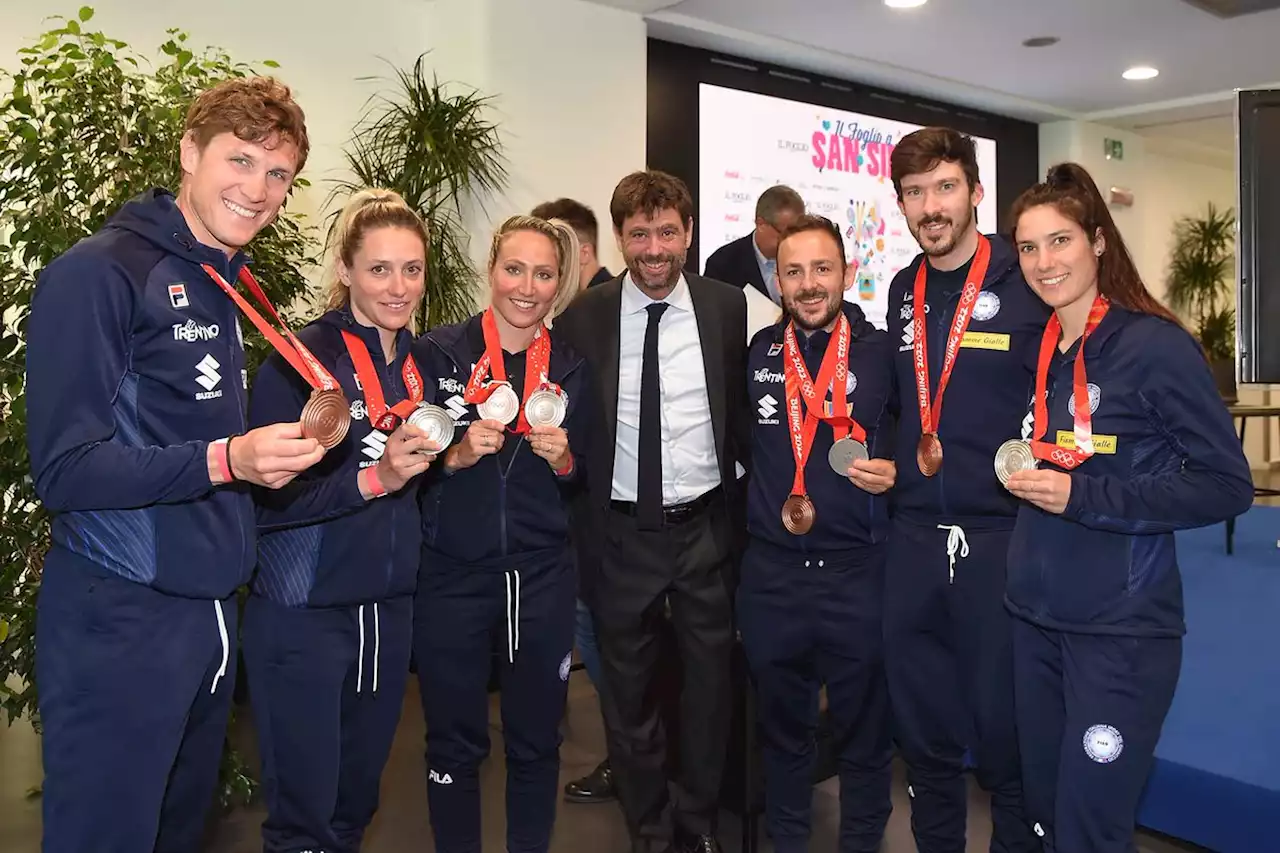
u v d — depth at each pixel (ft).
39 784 10.25
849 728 7.77
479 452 6.57
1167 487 5.44
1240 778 7.99
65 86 8.66
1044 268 5.88
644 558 7.77
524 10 15.43
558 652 7.31
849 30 18.84
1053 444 5.97
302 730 6.07
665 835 8.11
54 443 4.59
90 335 4.66
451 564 7.09
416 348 7.27
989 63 21.29
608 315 7.97
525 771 7.45
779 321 8.22
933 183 6.90
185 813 5.62
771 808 8.14
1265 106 11.55
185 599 5.10
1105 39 19.61
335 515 5.99
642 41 16.89
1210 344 32.01
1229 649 11.57
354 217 6.34
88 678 4.82
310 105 15.07
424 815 9.76
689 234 7.81
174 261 5.08
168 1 13.65
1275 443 35.32
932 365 7.14
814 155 21.31
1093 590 5.74
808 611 7.49
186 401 5.04
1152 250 32.19
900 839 9.03
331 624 6.15
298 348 5.91
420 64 15.02
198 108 5.11
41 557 8.82
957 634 6.98
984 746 6.95
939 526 6.97
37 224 8.29
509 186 15.35
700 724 7.97
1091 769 5.68
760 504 7.71
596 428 7.78
